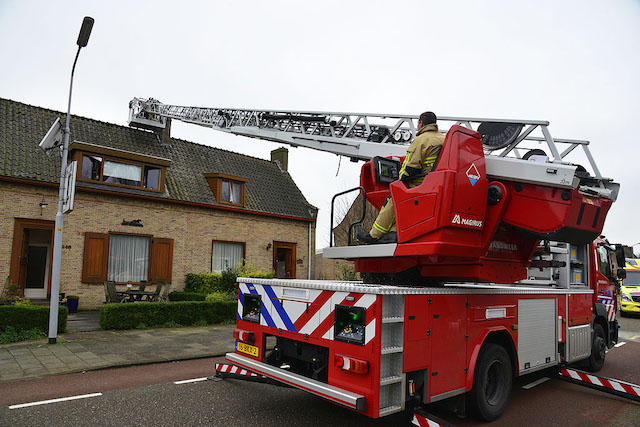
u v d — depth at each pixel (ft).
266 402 17.33
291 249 67.51
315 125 26.13
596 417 17.25
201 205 56.08
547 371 21.52
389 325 12.35
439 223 13.57
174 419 15.25
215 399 17.58
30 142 47.62
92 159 48.32
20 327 29.53
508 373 16.66
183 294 49.44
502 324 16.61
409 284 16.55
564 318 20.94
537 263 18.38
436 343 13.52
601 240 26.73
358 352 12.39
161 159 52.54
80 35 27.81
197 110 45.68
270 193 68.54
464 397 15.03
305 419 15.46
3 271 41.68
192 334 32.71
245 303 17.34
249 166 71.46
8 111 49.88
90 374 21.43
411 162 14.83
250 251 61.98
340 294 13.19
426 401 13.06
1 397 17.40
